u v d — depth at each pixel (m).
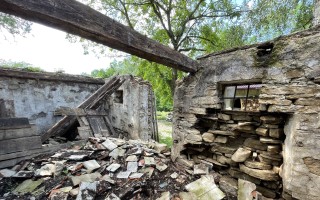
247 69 2.13
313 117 1.62
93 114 5.39
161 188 2.57
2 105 4.39
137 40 1.86
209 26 11.39
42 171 2.86
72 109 4.90
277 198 2.04
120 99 7.16
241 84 2.41
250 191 2.11
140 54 2.03
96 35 1.57
